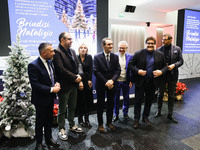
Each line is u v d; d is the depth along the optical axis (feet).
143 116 8.91
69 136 7.62
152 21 17.72
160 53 8.11
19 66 7.07
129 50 18.49
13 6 9.18
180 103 12.08
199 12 19.52
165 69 8.05
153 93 8.35
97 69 7.57
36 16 9.70
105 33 11.80
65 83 6.86
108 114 8.14
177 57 9.08
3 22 9.13
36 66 5.71
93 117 9.86
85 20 10.97
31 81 5.66
